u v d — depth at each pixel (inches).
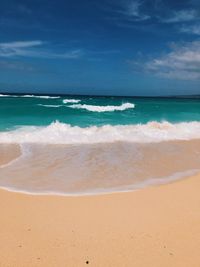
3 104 1261.1
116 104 1657.2
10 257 160.1
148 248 171.3
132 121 820.6
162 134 590.9
